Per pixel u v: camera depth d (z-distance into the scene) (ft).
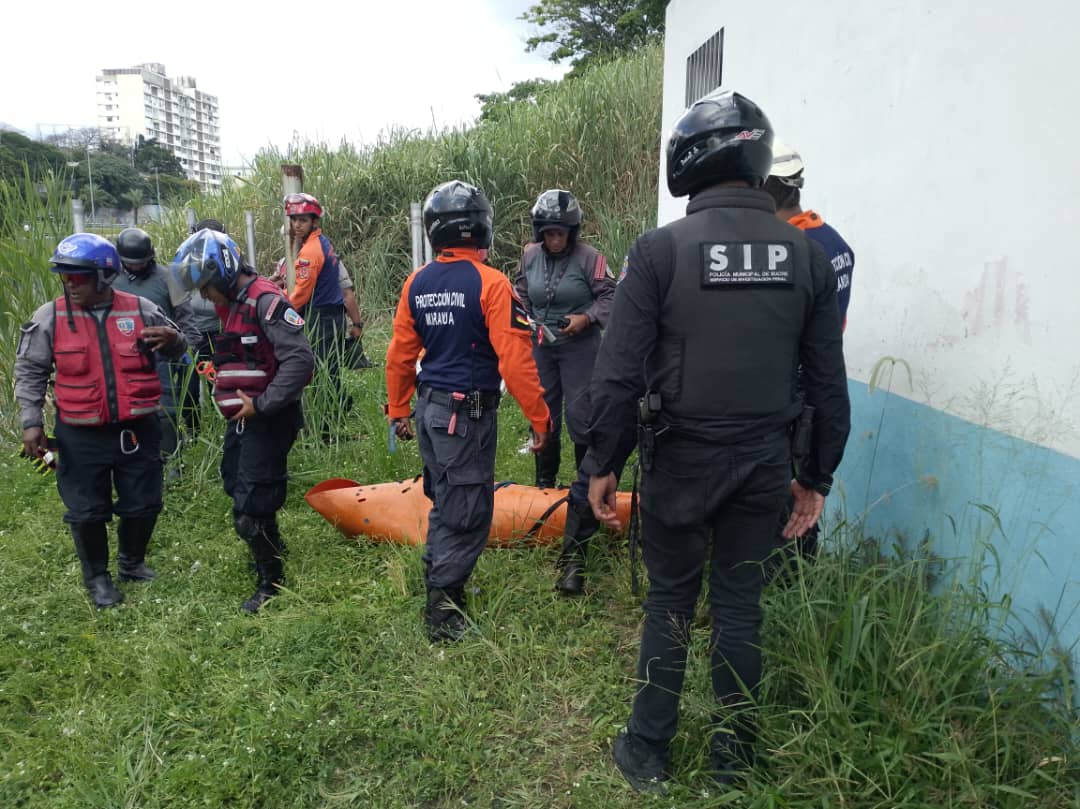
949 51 8.68
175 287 11.12
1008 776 6.57
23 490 15.02
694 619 9.73
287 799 7.39
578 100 33.27
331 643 9.70
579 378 13.14
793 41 12.92
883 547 9.72
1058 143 6.95
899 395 9.70
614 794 7.20
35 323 10.44
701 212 6.56
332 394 16.98
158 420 11.35
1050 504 7.01
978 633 7.32
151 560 12.30
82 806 7.19
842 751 6.67
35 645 9.83
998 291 7.79
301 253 17.83
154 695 8.77
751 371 6.37
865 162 10.59
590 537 10.93
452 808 7.26
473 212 9.32
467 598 10.53
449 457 9.44
